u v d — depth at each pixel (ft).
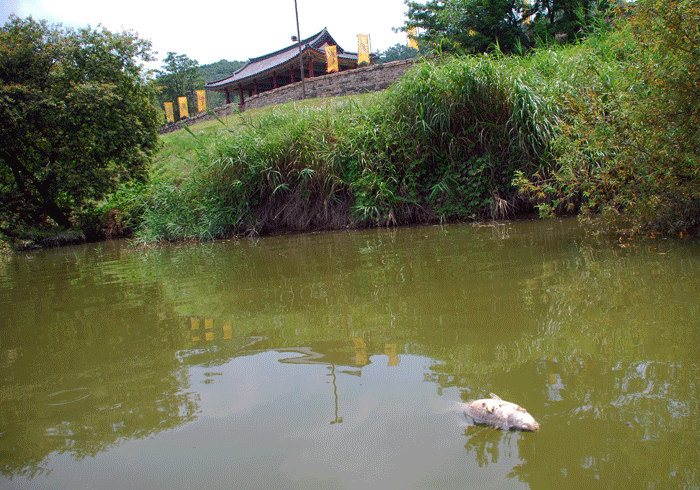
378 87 57.00
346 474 3.65
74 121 37.99
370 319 7.66
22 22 38.86
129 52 41.60
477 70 22.02
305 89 62.69
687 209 12.37
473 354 5.88
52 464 4.09
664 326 6.21
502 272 10.30
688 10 10.42
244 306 9.27
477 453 3.84
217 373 5.84
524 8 58.23
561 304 7.58
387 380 5.30
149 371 6.10
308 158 25.34
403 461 3.79
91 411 5.07
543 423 4.19
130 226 35.19
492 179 22.04
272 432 4.35
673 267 9.31
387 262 12.97
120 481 3.76
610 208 13.70
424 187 23.79
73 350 7.27
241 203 26.17
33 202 42.22
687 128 11.15
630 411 4.28
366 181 23.71
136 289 12.21
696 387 4.61
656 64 11.82
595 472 3.49
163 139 60.54
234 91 124.26
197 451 4.12
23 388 5.86
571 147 14.48
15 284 15.19
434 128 23.34
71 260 22.36
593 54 22.30
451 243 15.51
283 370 5.79
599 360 5.40
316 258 14.99
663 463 3.54
